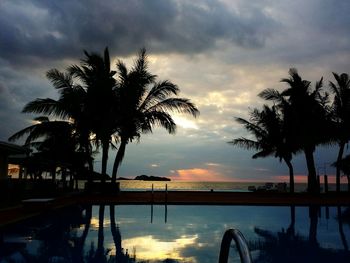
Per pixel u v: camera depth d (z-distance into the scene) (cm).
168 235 970
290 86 2709
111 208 1563
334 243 881
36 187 2020
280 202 1705
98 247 799
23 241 846
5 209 1255
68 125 2381
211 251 775
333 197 2198
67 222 1167
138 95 2255
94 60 2312
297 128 2603
